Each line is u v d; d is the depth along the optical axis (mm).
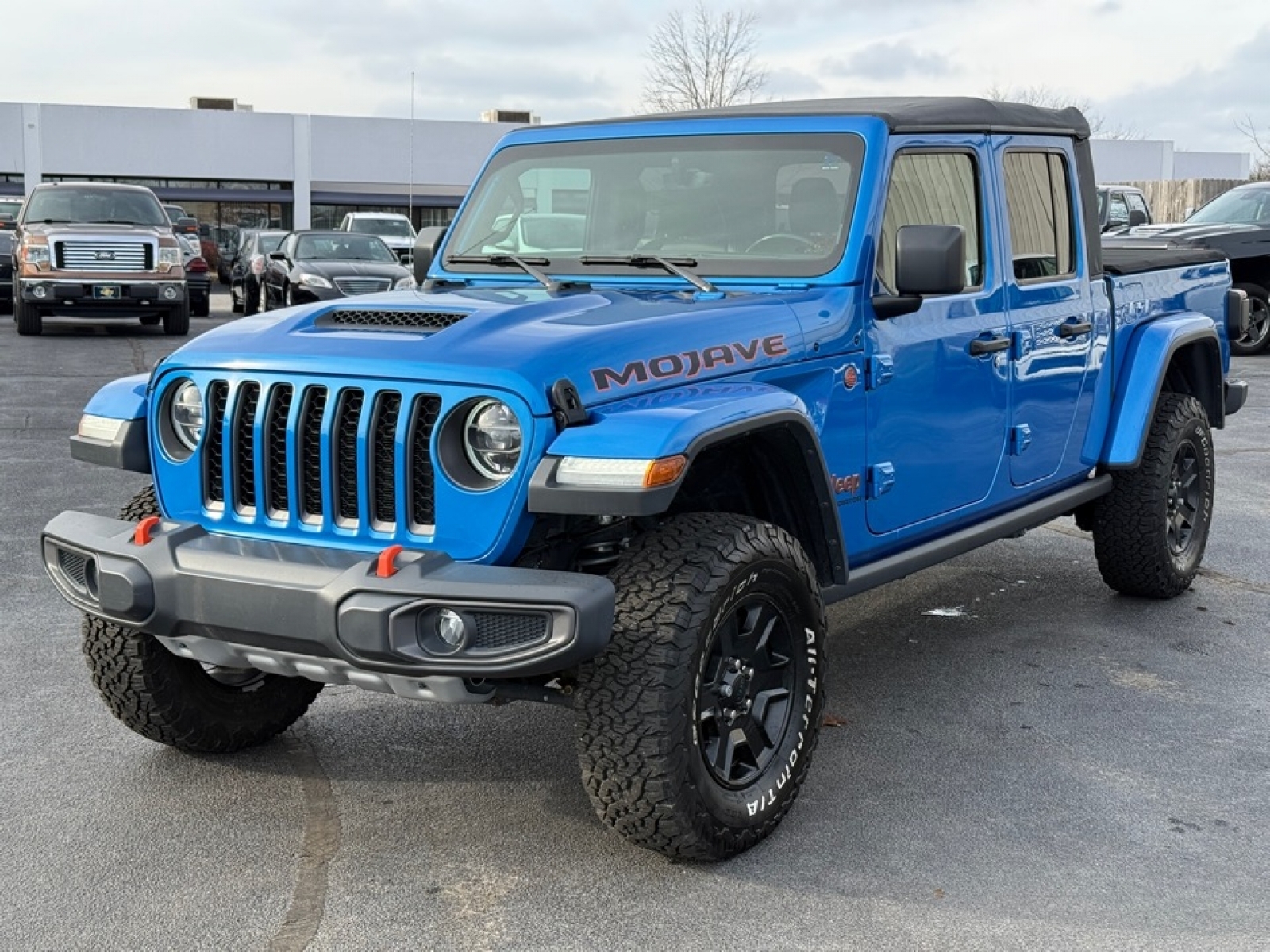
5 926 3236
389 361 3371
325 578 3236
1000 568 6766
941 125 4562
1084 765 4277
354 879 3494
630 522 3748
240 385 3588
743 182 4406
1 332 18203
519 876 3516
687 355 3613
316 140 41406
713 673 3549
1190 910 3350
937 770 4227
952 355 4559
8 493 8047
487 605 3098
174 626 3473
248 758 4312
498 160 4957
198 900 3373
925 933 3229
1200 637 5633
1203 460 6137
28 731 4492
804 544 4023
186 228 24141
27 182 39125
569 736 4520
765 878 3504
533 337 3420
